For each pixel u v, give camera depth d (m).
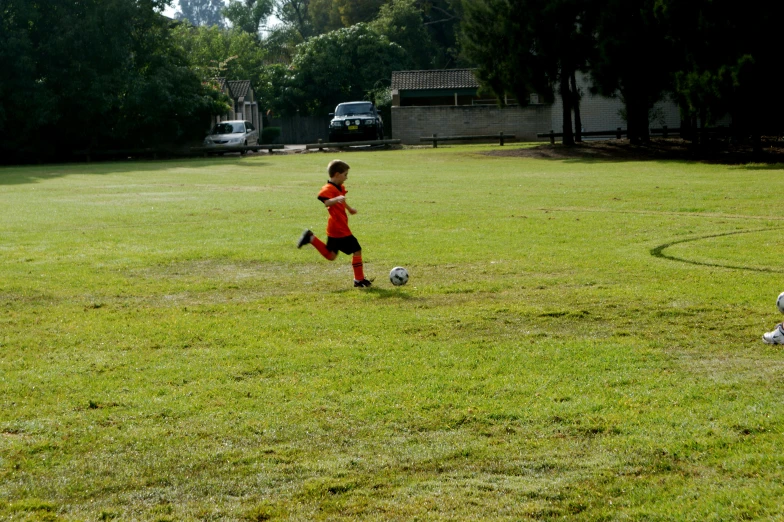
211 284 9.70
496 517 3.93
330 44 64.31
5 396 5.70
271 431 5.00
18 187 25.66
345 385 5.83
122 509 4.09
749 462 4.40
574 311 7.88
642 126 37.53
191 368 6.31
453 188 21.95
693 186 20.39
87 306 8.63
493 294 8.84
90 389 5.84
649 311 7.85
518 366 6.19
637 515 3.90
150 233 14.17
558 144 40.09
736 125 30.36
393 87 55.47
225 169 32.97
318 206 18.08
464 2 37.59
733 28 27.72
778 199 17.05
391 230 13.88
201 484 4.34
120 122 44.25
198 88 47.41
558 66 37.25
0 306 8.65
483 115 50.38
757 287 8.73
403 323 7.60
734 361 6.24
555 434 4.88
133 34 44.88
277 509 4.05
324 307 8.38
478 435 4.90
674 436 4.77
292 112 65.81
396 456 4.63
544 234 13.09
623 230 13.31
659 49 32.06
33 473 4.49
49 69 42.44
